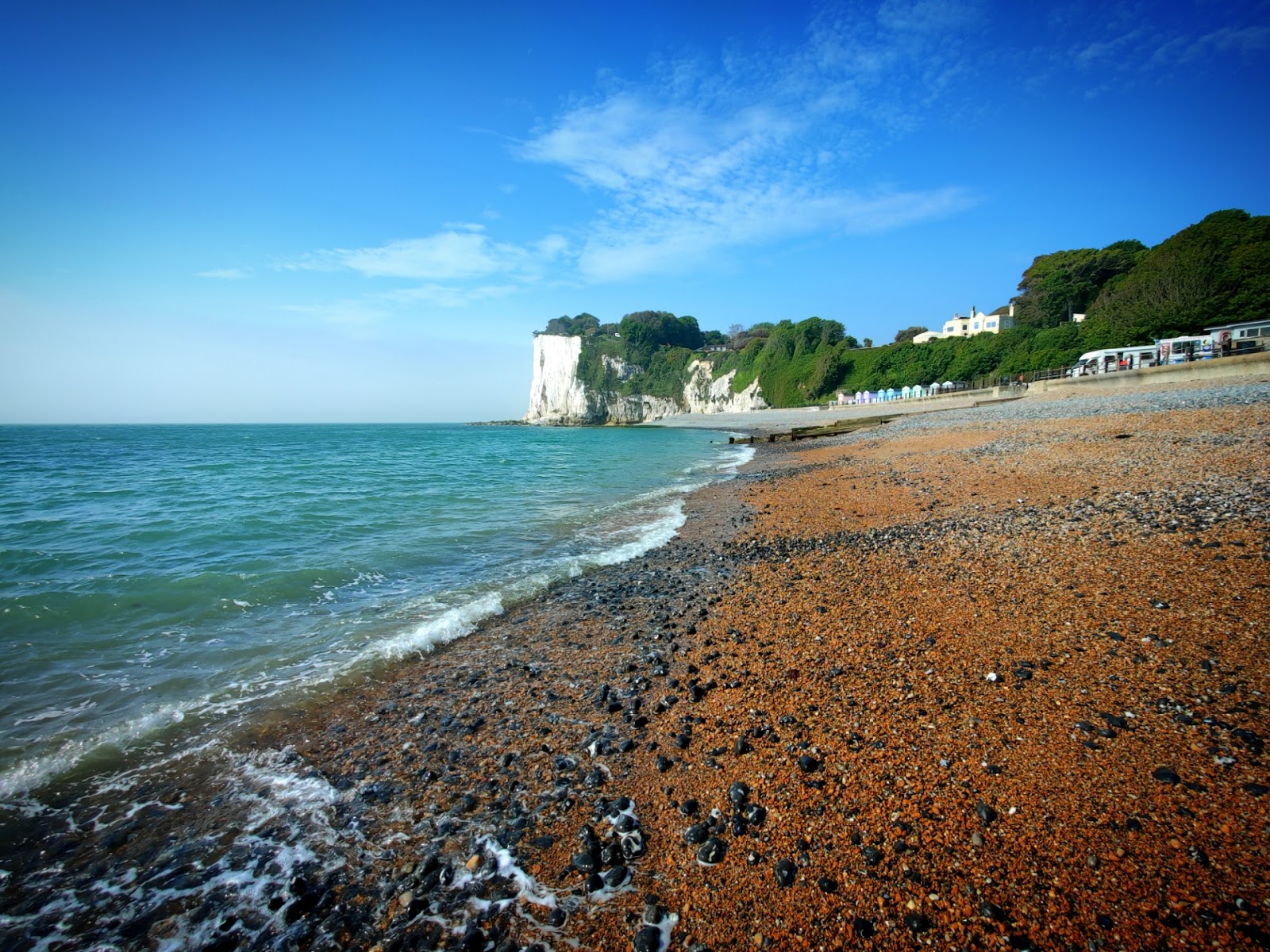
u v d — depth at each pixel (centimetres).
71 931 324
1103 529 840
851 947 286
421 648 716
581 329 17612
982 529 976
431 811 416
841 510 1370
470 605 860
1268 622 511
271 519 1517
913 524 1123
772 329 13812
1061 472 1320
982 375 7062
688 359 14588
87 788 450
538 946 306
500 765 466
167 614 827
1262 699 418
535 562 1118
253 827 406
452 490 2145
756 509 1545
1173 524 797
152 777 462
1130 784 360
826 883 322
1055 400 3362
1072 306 6831
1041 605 635
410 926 322
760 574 939
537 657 680
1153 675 469
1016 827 341
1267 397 1836
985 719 448
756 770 427
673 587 919
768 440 4741
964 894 304
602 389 14812
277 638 747
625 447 5150
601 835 378
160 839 395
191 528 1386
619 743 482
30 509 1667
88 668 657
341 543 1256
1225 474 1023
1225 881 287
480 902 335
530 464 3388
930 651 574
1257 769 354
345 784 452
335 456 4206
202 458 4025
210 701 585
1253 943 256
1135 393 2862
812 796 390
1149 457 1289
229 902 342
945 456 1875
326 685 621
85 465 3341
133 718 550
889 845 342
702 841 364
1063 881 302
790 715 494
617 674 618
